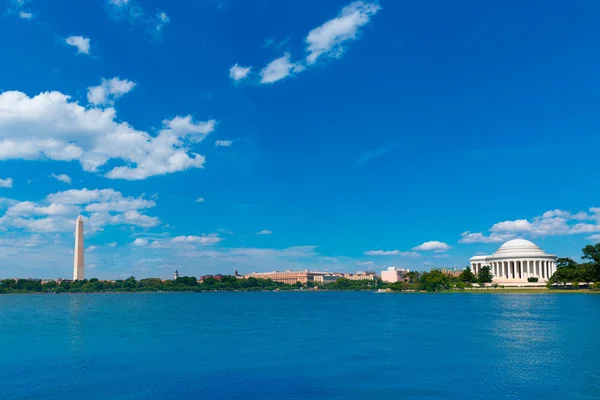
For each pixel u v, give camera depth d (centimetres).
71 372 4988
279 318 11762
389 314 12425
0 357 5878
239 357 5794
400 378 4644
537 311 12062
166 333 8381
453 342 6856
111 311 15338
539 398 3934
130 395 4131
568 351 5941
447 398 3969
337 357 5747
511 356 5659
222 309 16350
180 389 4309
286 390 4259
